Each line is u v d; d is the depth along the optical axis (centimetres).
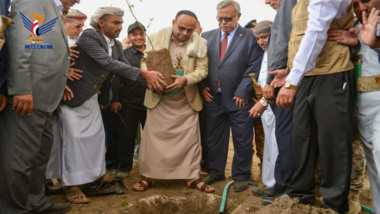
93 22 411
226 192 384
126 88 481
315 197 324
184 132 421
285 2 323
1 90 280
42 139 311
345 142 271
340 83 271
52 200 380
